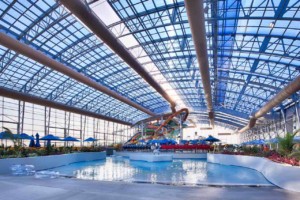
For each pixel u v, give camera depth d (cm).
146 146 4662
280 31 2234
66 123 4978
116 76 3975
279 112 4325
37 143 3083
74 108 4109
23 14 2288
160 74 3866
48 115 4469
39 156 2020
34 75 3431
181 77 4028
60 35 2675
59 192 942
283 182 1097
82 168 2214
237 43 2614
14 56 2839
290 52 2473
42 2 2175
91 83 2998
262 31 2305
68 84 4003
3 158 1686
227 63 3181
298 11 1898
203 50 2022
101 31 1805
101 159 3447
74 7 1527
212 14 2142
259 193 942
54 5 2205
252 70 3209
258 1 1942
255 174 1777
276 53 2577
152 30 2569
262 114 4016
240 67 3253
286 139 1728
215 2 1961
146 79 2931
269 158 1842
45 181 1190
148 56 3100
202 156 3562
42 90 3859
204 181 1425
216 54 2770
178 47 2919
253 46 2603
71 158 2639
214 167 2342
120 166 2456
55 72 3519
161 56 3181
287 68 2892
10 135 2173
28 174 1526
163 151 4012
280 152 1756
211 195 902
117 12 2255
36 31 2472
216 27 2272
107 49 3017
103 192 943
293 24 2092
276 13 1980
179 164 2705
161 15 2309
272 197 877
